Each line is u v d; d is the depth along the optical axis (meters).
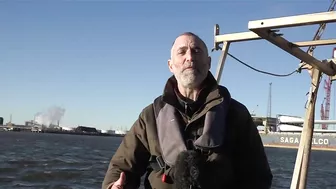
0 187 9.34
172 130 1.26
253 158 1.29
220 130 1.24
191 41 1.29
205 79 1.31
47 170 12.60
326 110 42.44
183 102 1.28
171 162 1.24
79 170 13.00
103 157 19.83
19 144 28.97
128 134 1.40
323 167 20.81
